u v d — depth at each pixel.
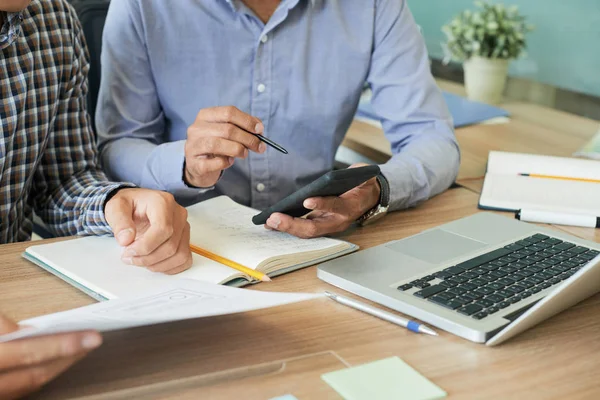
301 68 1.62
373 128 2.04
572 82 2.35
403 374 0.81
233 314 0.95
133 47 1.55
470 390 0.79
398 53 1.64
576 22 2.30
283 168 1.66
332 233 1.25
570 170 1.52
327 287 1.03
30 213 1.50
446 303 0.94
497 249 1.13
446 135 1.59
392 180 1.34
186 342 0.88
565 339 0.90
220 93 1.61
